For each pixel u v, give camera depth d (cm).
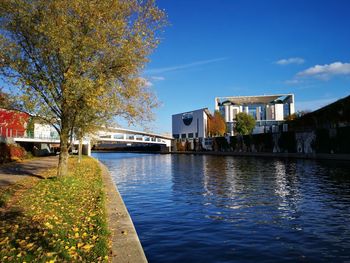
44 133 6128
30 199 1208
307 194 1892
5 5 1484
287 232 1100
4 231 771
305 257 862
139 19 1617
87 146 8194
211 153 10431
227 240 1018
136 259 648
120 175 3541
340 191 1978
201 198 1836
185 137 14775
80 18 1474
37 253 636
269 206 1555
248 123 11262
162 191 2188
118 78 1673
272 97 15962
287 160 5584
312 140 5938
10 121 1781
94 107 1431
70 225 870
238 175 3136
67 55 1416
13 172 2497
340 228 1145
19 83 1435
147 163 6159
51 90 1496
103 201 1236
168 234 1098
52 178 1798
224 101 16462
